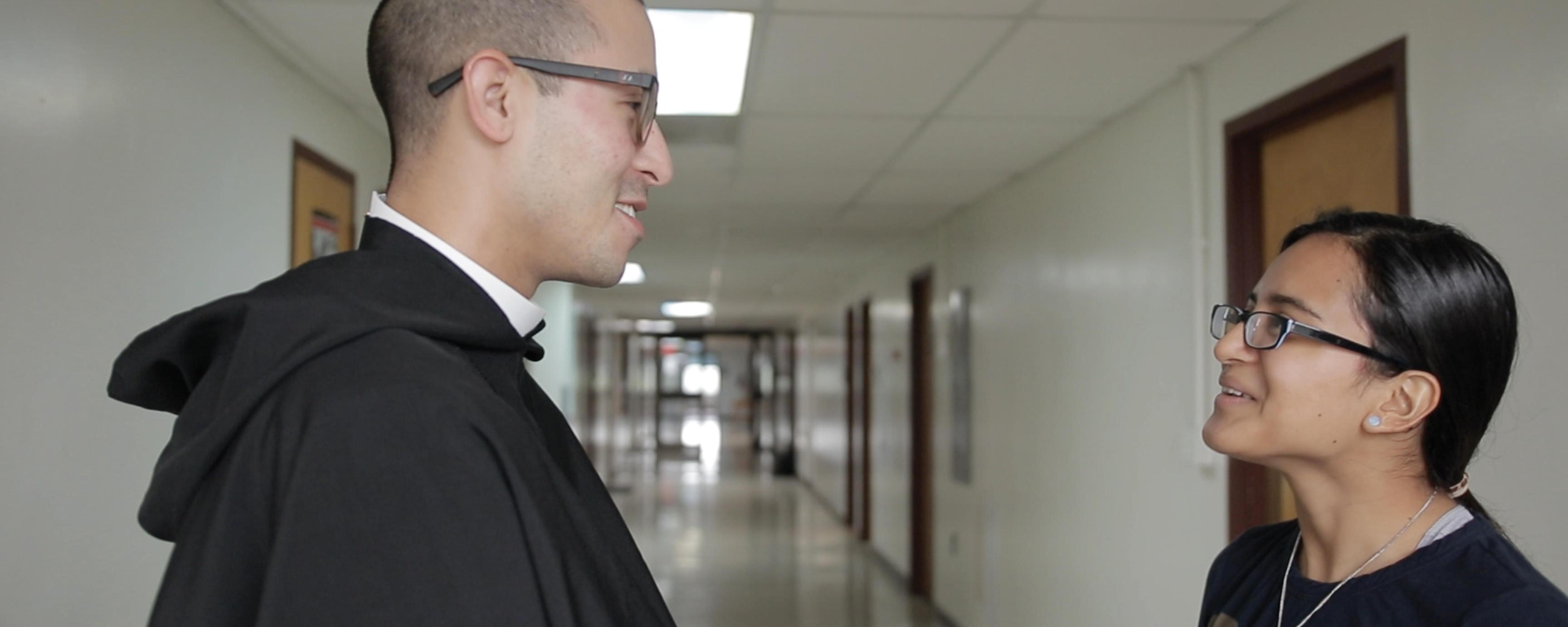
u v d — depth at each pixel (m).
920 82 2.73
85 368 1.58
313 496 0.55
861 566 7.32
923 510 6.30
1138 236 2.94
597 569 0.65
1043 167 3.83
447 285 0.66
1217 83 2.50
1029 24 2.26
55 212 1.50
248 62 2.20
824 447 11.00
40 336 1.46
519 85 0.70
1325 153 2.18
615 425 12.49
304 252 2.53
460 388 0.59
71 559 1.55
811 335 12.51
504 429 0.60
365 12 2.11
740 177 4.14
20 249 1.42
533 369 5.86
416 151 0.71
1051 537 3.72
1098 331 3.26
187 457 0.58
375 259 0.66
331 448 0.55
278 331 0.59
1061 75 2.65
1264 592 0.99
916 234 5.89
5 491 1.39
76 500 1.56
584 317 8.81
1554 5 1.47
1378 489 0.89
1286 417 0.89
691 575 6.90
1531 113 1.51
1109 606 3.15
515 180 0.70
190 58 1.93
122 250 1.68
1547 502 1.47
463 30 0.70
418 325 0.61
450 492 0.56
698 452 18.41
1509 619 0.74
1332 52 2.02
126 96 1.70
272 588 0.55
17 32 1.42
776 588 6.51
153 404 0.67
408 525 0.55
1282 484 2.34
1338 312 0.88
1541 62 1.49
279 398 0.58
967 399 5.00
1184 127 2.65
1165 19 2.23
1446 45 1.70
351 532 0.55
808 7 2.15
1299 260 0.93
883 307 7.41
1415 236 0.89
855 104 2.96
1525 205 1.52
